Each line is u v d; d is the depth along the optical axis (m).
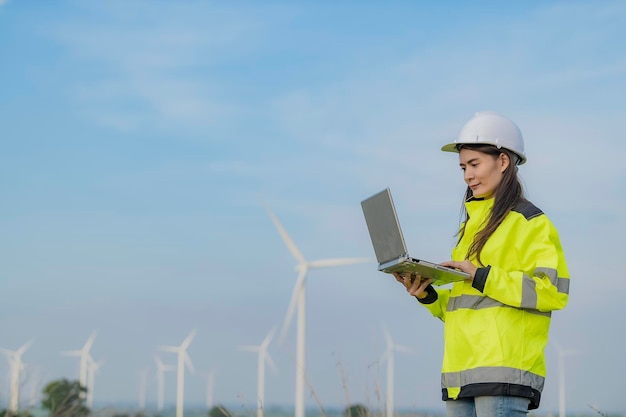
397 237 5.18
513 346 5.02
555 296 5.00
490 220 5.19
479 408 5.03
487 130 5.27
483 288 5.02
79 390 10.28
